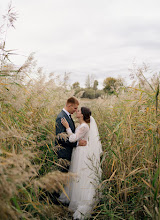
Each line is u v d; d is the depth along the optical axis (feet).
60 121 9.94
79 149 9.42
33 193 5.84
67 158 9.68
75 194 8.82
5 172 4.36
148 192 6.63
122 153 8.07
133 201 6.91
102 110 15.35
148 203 6.23
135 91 10.34
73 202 8.79
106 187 7.86
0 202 3.75
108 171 9.00
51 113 11.63
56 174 4.66
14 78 7.72
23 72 7.73
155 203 5.48
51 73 13.35
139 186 7.22
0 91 6.80
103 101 17.43
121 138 8.64
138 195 6.93
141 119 8.48
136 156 8.21
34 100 8.87
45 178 4.58
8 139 5.84
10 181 3.89
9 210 3.79
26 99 8.59
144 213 6.33
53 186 4.75
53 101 12.45
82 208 8.14
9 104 6.84
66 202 9.48
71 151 9.90
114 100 14.12
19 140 6.36
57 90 14.83
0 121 6.27
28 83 9.21
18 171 4.15
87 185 8.77
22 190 4.81
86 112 9.82
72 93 15.43
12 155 4.68
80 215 8.01
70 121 10.54
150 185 5.87
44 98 10.37
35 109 8.86
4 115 6.57
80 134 9.30
